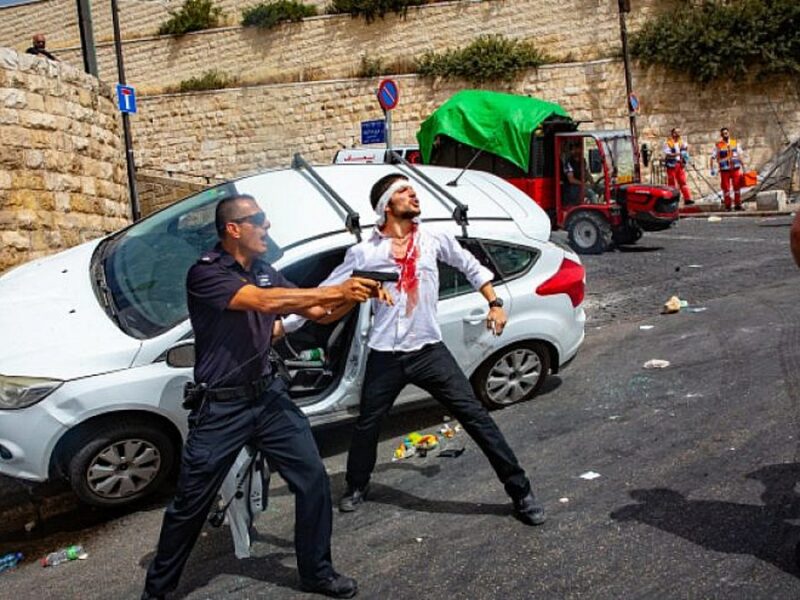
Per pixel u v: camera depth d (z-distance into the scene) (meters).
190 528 3.61
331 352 5.36
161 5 32.06
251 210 3.58
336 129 28.42
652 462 5.02
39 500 5.29
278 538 4.42
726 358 7.05
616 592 3.62
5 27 35.19
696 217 18.95
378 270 4.30
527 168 15.45
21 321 5.28
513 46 26.11
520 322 6.00
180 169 30.81
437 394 4.38
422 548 4.15
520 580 3.78
